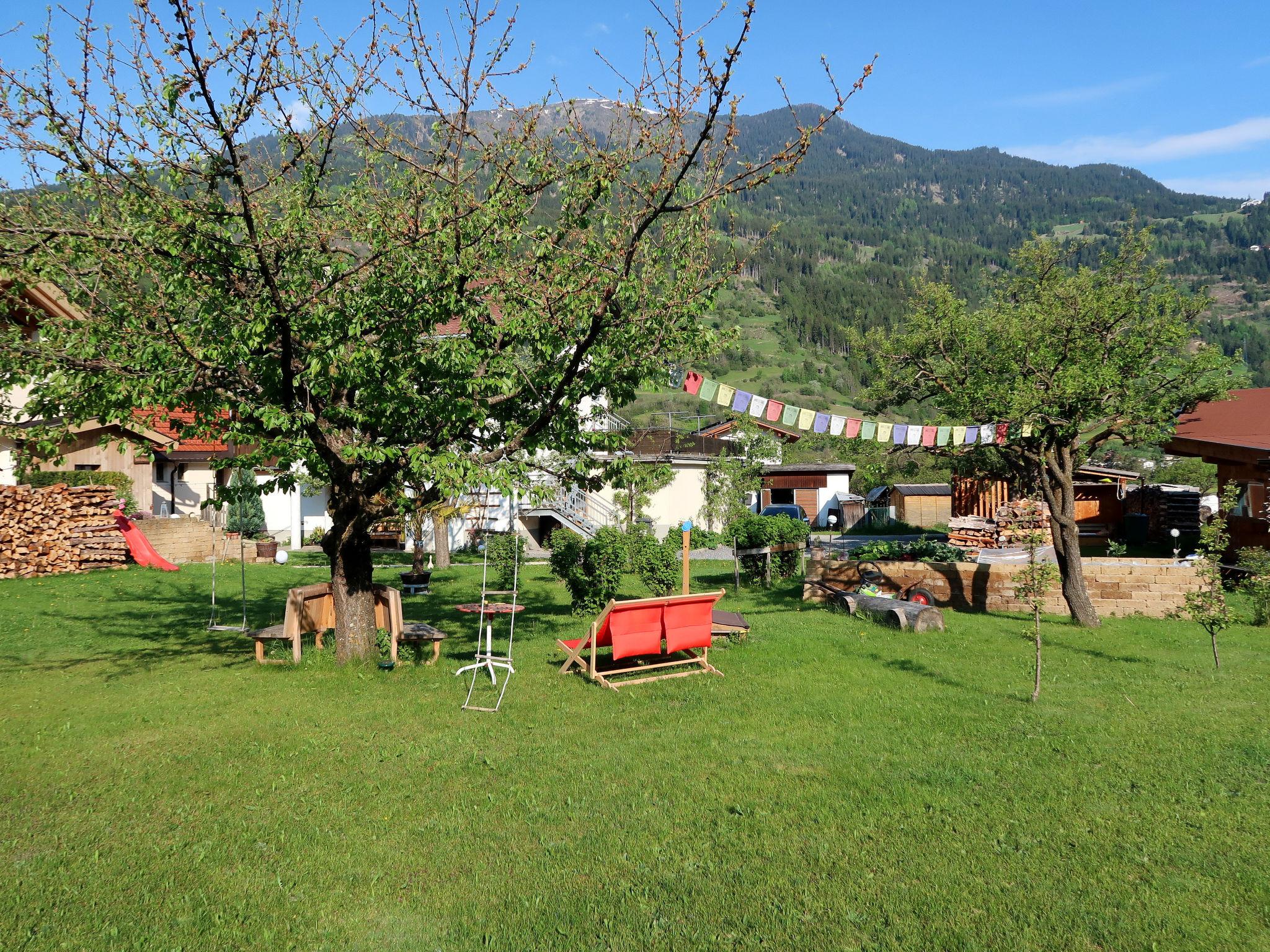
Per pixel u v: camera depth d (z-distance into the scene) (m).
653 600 9.18
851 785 6.12
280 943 4.11
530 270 8.83
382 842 5.21
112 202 8.27
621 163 7.84
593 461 10.66
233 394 9.30
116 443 23.36
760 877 4.74
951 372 14.27
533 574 21.05
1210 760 6.59
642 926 4.25
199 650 11.28
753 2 6.13
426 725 7.62
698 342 9.32
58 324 8.55
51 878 4.73
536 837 5.29
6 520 17.59
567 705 8.28
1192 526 30.08
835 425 10.74
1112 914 4.33
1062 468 13.98
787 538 19.38
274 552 24.30
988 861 4.92
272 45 7.22
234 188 7.60
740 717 7.85
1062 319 13.30
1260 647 11.48
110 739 7.25
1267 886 4.60
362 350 8.43
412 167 8.62
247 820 5.55
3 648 11.29
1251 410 22.56
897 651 10.97
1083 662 10.40
